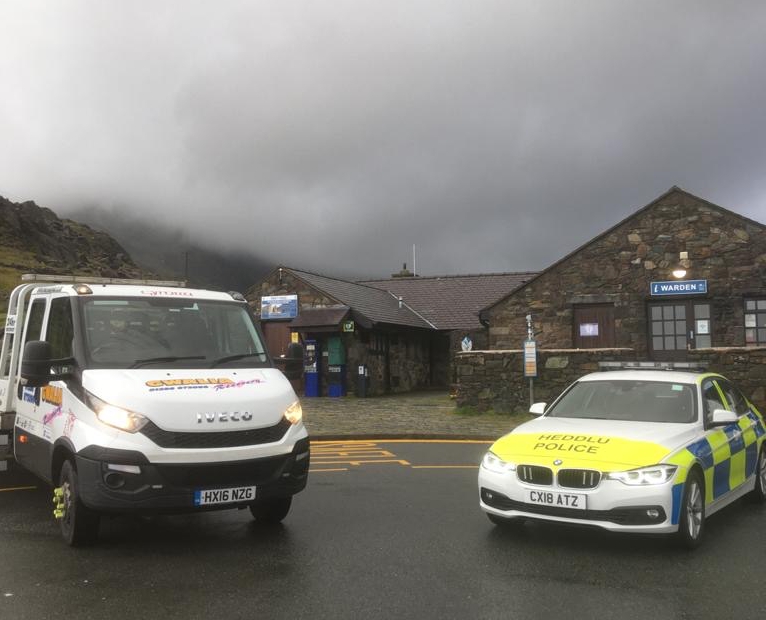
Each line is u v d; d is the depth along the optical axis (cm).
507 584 536
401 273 4078
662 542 652
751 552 622
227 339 743
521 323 2283
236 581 543
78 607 487
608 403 769
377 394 2680
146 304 728
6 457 835
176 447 601
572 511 610
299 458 663
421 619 466
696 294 2102
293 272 2650
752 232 2069
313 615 472
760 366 1570
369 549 632
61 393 673
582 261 2231
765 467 850
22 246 14988
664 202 2159
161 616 470
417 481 974
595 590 522
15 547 637
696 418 714
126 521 738
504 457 658
